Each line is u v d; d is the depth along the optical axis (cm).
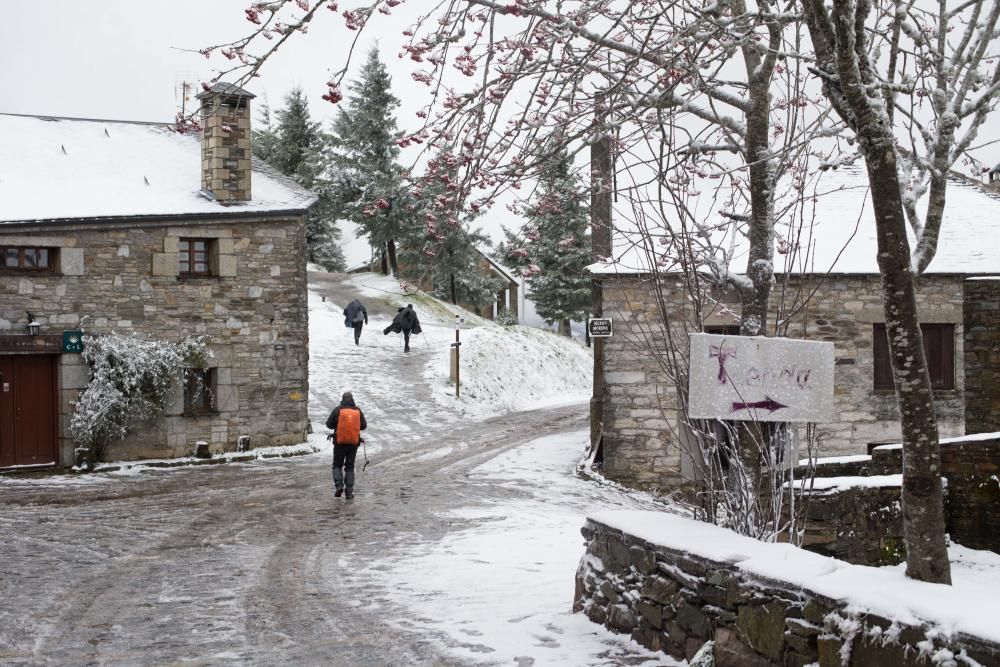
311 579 938
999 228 1920
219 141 2119
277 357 2175
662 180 639
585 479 1842
